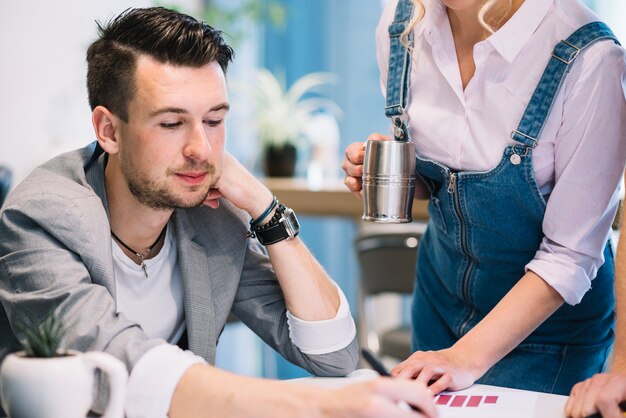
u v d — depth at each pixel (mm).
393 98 1822
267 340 1713
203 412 1210
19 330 1420
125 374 1123
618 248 1508
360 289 3102
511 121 1659
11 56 4055
